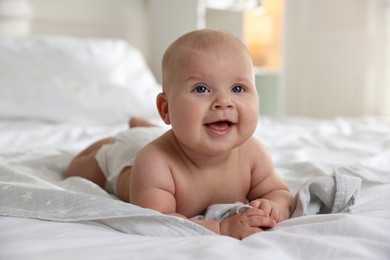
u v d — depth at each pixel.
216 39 0.76
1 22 2.45
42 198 0.73
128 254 0.55
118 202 0.70
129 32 2.99
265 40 3.45
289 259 0.55
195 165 0.82
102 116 1.97
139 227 0.67
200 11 2.79
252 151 0.87
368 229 0.62
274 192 0.85
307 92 3.47
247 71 0.76
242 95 0.76
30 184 0.82
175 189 0.81
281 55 3.32
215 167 0.83
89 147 1.14
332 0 3.32
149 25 3.01
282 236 0.60
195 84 0.74
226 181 0.84
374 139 1.69
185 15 2.83
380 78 3.15
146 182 0.78
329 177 0.81
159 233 0.66
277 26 3.42
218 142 0.74
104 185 1.07
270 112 3.38
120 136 1.07
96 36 2.84
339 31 3.30
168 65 0.78
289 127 1.98
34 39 2.30
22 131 1.60
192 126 0.73
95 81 2.27
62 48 2.30
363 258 0.54
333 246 0.56
